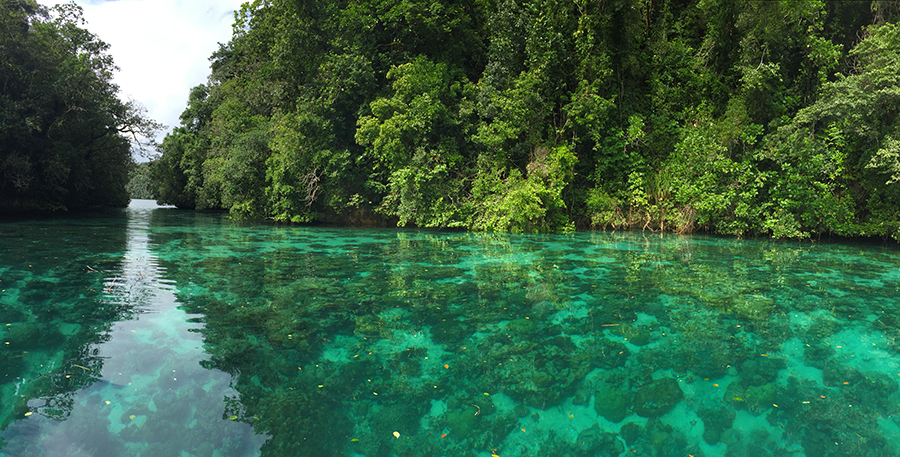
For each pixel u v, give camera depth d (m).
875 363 4.18
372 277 7.67
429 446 2.92
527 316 5.47
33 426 2.94
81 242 11.43
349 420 3.19
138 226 17.47
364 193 20.73
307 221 21.95
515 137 17.80
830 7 16.64
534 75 17.70
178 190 41.31
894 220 14.11
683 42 19.36
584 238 14.93
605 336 4.82
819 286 7.12
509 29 18.88
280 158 20.44
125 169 28.50
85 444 2.77
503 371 4.00
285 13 20.28
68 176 22.28
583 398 3.57
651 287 7.00
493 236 15.59
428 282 7.31
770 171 15.41
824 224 15.05
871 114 13.65
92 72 22.09
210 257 9.63
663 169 17.94
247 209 23.50
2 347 4.16
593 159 19.09
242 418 3.14
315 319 5.25
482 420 3.25
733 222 15.82
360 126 20.20
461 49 21.08
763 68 15.62
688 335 4.85
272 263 9.01
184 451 2.73
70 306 5.48
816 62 15.98
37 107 19.39
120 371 3.78
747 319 5.38
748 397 3.58
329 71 19.52
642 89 19.61
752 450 2.96
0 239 11.44
